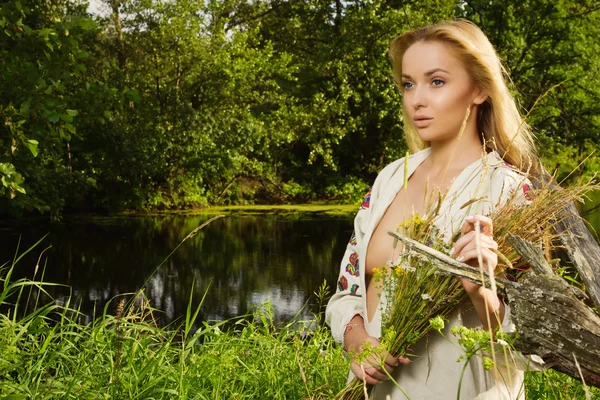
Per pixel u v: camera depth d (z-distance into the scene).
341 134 20.86
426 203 1.90
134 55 18.28
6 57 6.67
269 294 8.87
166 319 7.65
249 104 20.33
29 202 8.36
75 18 6.71
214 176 20.14
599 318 1.50
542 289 1.52
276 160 22.02
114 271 10.27
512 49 18.09
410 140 2.15
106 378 2.92
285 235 14.07
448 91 1.89
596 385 1.48
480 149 1.94
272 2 24.30
